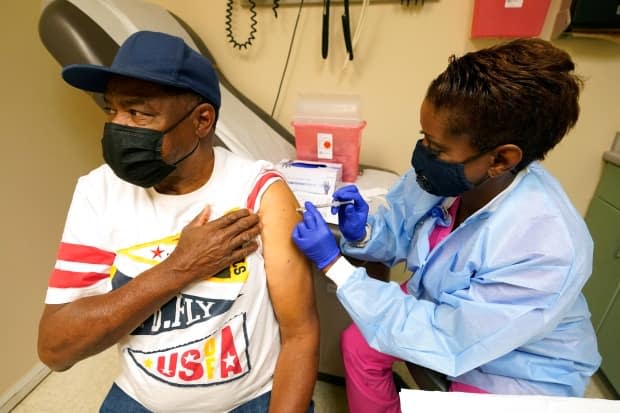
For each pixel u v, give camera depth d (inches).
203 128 24.8
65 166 56.2
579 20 45.1
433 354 25.2
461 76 22.6
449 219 32.5
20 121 48.2
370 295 28.0
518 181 26.9
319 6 56.7
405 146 63.1
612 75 50.8
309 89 63.3
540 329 23.2
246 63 64.6
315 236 27.6
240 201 27.0
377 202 45.7
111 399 29.9
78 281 25.5
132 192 26.7
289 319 28.4
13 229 49.3
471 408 18.5
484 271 25.8
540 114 22.4
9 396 50.4
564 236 23.8
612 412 18.4
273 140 54.7
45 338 25.1
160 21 48.6
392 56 57.2
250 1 58.6
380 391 38.4
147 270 24.4
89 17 37.1
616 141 53.6
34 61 48.8
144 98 21.4
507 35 50.4
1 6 43.7
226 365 26.6
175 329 25.5
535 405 18.6
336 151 50.1
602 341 51.0
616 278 48.6
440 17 53.1
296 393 27.6
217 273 25.5
